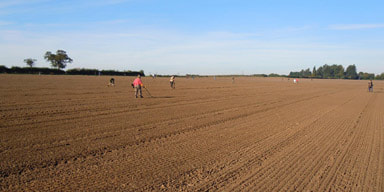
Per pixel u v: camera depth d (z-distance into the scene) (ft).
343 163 23.08
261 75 531.50
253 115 47.11
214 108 53.83
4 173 17.79
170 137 29.19
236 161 22.33
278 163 22.34
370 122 44.24
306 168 21.50
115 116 40.37
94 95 70.28
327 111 56.13
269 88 142.00
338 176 20.13
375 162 23.58
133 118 39.24
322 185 18.40
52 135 27.73
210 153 24.13
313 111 55.47
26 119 35.55
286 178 19.30
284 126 37.99
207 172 19.70
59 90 80.84
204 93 91.35
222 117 43.39
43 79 143.33
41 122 34.06
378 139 32.17
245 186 17.62
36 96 62.75
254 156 23.86
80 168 19.25
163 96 75.36
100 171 18.86
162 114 43.93
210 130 33.45
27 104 49.42
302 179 19.25
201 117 42.52
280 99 80.18
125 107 50.31
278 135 32.22
